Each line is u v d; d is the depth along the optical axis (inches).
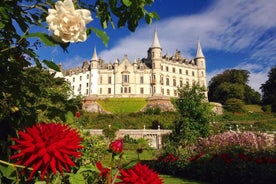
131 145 1339.8
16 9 77.8
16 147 50.4
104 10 84.4
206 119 644.1
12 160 72.9
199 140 590.9
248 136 537.0
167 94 3380.9
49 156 47.9
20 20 77.9
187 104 646.5
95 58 3363.7
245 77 3799.2
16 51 78.5
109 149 87.1
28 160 47.6
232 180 418.9
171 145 634.8
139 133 1822.1
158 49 3385.8
